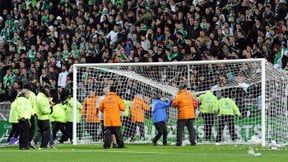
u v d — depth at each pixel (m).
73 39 76.50
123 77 61.19
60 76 71.19
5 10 88.19
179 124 54.22
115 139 51.72
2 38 85.31
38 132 53.84
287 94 55.56
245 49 65.25
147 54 68.50
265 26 66.25
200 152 44.97
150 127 59.19
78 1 82.38
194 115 54.69
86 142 59.75
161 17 72.88
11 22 85.44
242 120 56.25
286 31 65.88
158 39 71.50
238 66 58.28
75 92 58.47
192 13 71.00
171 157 39.97
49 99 53.84
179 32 69.38
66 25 80.06
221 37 67.12
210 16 70.12
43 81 71.69
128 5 77.38
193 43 67.62
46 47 78.12
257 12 67.62
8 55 79.88
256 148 49.91
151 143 59.00
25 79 67.31
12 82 74.25
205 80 59.53
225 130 56.53
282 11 67.88
